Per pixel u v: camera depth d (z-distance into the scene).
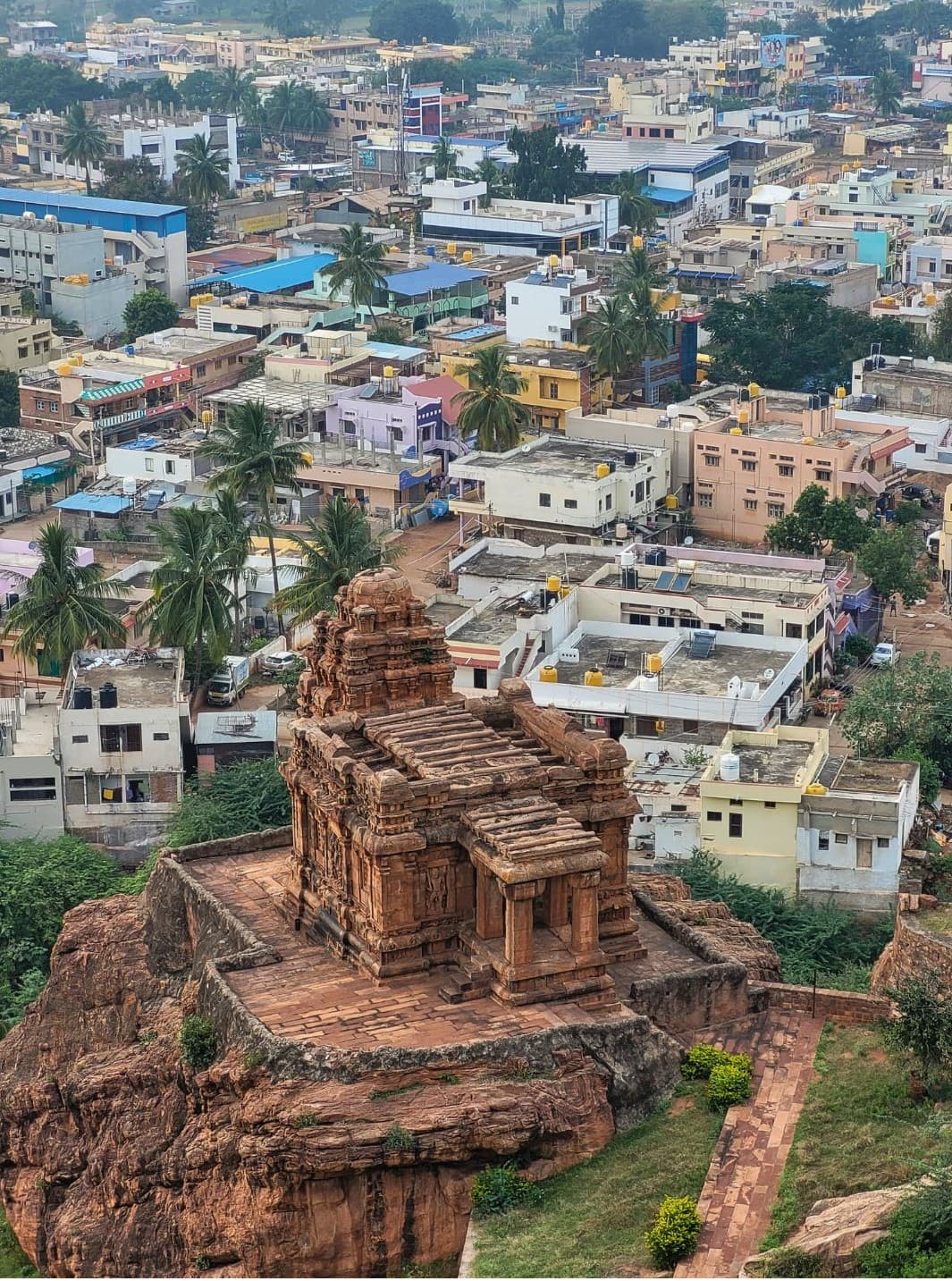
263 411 161.12
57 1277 76.44
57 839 119.88
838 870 109.88
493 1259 64.94
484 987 72.31
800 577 147.62
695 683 128.25
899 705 126.50
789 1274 61.97
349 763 74.19
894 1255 61.72
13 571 153.75
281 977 74.38
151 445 194.00
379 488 186.12
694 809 113.31
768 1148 68.50
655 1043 71.31
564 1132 68.19
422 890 73.50
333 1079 67.75
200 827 117.25
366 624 79.12
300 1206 66.38
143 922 86.31
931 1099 70.69
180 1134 72.44
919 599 160.50
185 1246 70.62
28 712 130.88
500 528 173.12
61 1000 85.88
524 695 81.06
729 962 76.19
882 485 176.00
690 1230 64.31
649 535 173.25
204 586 137.75
